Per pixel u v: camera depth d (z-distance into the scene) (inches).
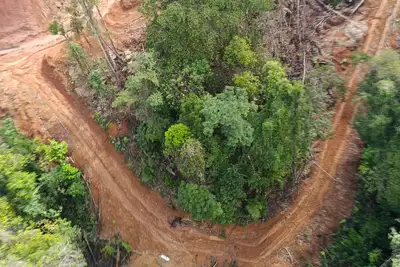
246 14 836.6
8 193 822.5
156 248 1004.6
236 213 934.4
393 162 717.3
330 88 944.9
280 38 967.6
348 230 856.9
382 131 739.4
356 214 855.7
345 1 1035.9
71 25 1018.7
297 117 762.8
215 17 792.3
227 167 868.6
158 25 863.7
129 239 1022.4
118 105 918.4
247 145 797.2
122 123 1044.5
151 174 1004.6
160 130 891.4
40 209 842.8
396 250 689.0
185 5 808.3
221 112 767.7
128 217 1033.5
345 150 927.0
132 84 825.5
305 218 930.7
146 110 881.5
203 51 816.3
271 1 852.0
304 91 756.0
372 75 768.3
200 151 802.8
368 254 785.6
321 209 920.9
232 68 855.7
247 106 778.8
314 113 865.5
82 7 976.3
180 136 812.0
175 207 1011.9
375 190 784.9
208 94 821.9
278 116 738.2
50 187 963.3
